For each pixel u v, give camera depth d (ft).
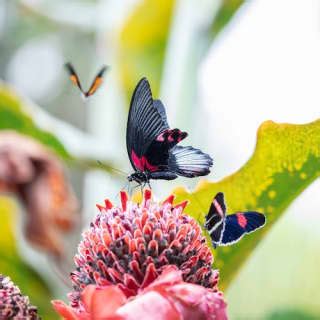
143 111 2.94
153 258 2.88
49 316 4.04
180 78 4.66
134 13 4.84
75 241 4.45
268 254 5.72
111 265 2.89
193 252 2.90
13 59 10.52
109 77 5.01
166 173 2.94
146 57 4.99
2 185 4.01
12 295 2.93
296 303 5.36
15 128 4.05
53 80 10.60
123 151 4.31
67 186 4.09
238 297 5.58
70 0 5.83
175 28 4.74
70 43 9.91
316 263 5.69
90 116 5.54
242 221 2.87
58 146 4.05
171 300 2.67
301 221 5.92
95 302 2.68
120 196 2.98
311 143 3.23
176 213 2.96
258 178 3.28
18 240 4.06
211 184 3.29
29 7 5.59
